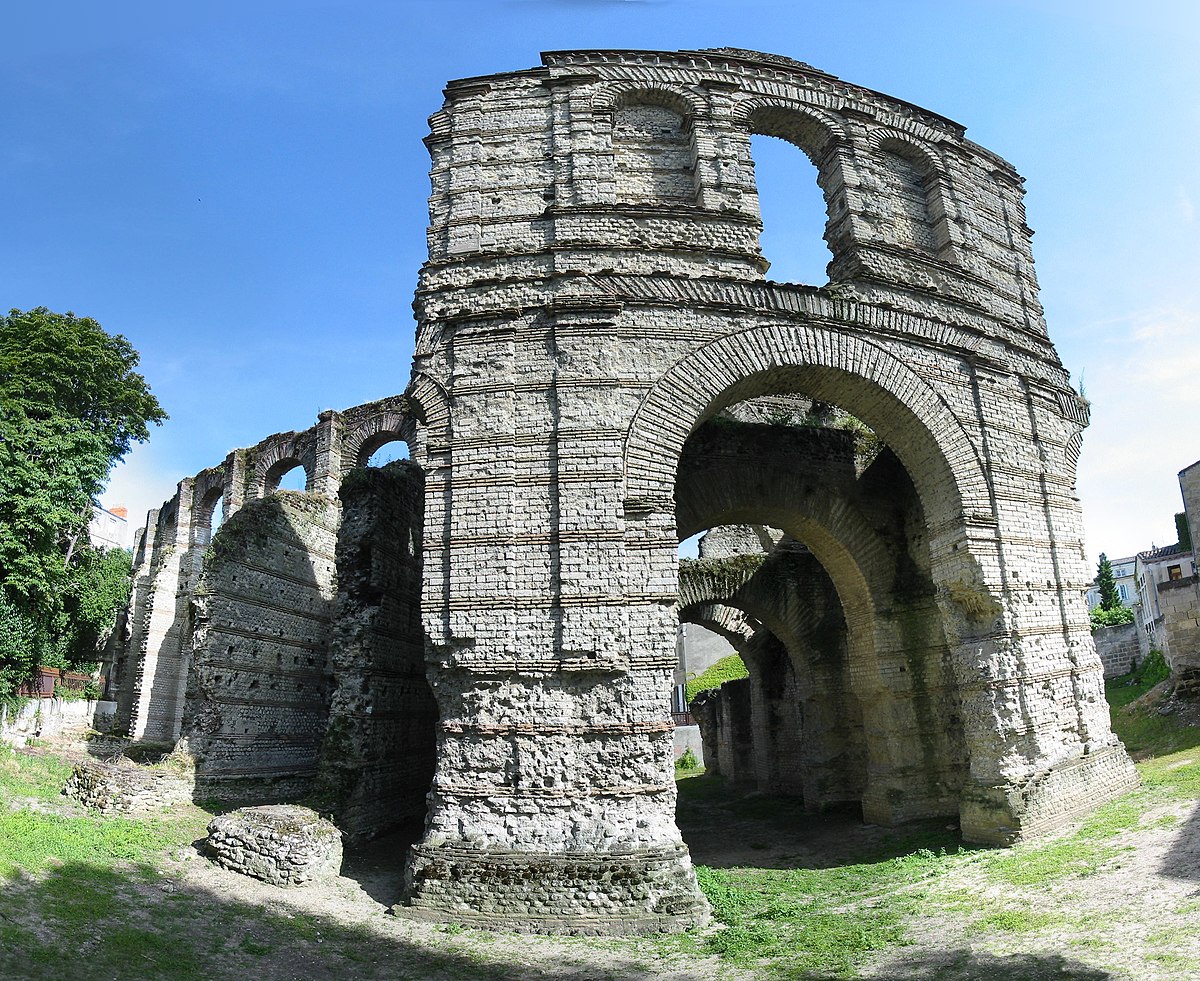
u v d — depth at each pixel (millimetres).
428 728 25188
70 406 37781
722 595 30266
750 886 17703
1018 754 18641
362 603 22312
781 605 30281
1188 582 31031
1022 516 20547
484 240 19219
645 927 14359
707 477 24422
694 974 12508
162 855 16609
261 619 27188
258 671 26688
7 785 20703
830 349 19156
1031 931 12281
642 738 15625
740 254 19109
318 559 30844
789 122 22109
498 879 14867
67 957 10922
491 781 15656
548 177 19844
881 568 24750
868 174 21703
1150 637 41281
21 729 31016
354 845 20031
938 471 20203
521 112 20453
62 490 30188
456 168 19891
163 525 49375
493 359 17922
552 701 15852
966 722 19547
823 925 14219
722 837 25703
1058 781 18797
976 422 20625
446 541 16984
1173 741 24891
